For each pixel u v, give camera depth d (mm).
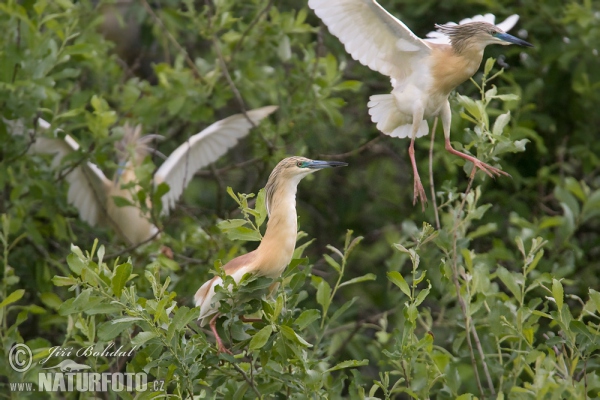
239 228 7570
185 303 10875
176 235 13211
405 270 14008
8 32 11609
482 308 9031
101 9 14062
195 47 15766
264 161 12984
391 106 9969
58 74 11508
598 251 13320
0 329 8719
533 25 13273
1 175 11219
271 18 13172
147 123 12820
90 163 12672
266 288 7746
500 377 8336
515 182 12773
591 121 13516
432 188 8727
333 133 15008
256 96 13703
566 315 7664
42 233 12227
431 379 8195
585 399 7227
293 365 7531
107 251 12328
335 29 9617
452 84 9711
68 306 6930
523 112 12750
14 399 8562
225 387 7617
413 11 14102
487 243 13180
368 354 12758
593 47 12922
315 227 15086
